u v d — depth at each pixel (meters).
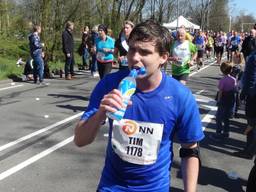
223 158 6.71
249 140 6.71
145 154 2.45
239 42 26.03
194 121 2.49
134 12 29.98
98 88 2.53
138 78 2.38
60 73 16.86
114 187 2.51
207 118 9.55
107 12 27.69
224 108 7.65
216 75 19.70
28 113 9.44
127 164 2.47
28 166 5.93
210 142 7.59
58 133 7.76
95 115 2.35
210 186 5.54
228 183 5.68
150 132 2.43
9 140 7.20
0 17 22.45
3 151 6.57
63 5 21.09
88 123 2.39
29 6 22.97
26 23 23.27
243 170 6.21
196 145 2.56
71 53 16.36
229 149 7.22
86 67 20.44
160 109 2.43
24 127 8.13
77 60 22.56
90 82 15.53
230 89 7.59
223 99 7.63
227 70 7.58
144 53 2.33
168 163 2.53
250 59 6.46
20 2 23.03
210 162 6.48
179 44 8.81
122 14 29.41
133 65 2.35
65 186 5.29
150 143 2.44
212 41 37.31
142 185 2.49
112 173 2.53
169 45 2.40
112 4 27.64
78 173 5.75
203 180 5.71
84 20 24.36
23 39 23.38
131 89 2.26
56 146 6.91
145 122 2.44
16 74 15.76
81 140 2.45
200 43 24.16
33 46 14.58
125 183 2.50
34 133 7.71
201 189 5.41
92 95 2.53
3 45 21.69
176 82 2.50
